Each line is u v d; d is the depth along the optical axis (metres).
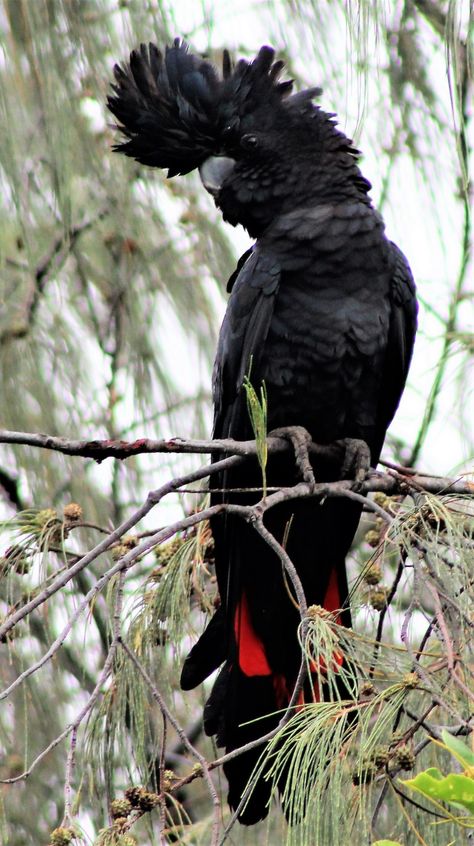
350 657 3.81
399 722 3.95
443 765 4.15
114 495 7.40
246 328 5.95
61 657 6.73
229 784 4.93
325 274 5.88
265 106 6.36
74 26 6.32
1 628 3.67
